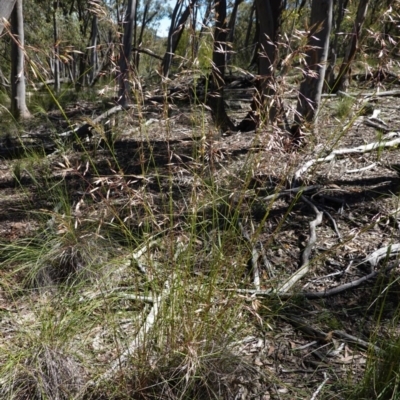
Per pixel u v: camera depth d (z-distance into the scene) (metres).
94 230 3.30
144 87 2.60
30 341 2.42
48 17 14.84
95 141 6.00
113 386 2.24
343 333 2.67
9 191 4.86
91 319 2.63
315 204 4.12
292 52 2.03
